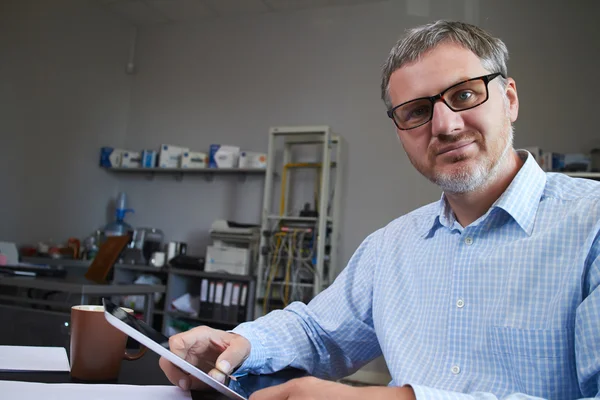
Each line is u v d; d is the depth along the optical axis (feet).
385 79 2.82
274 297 12.22
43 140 14.43
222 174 15.29
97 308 2.47
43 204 14.44
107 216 16.53
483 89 2.48
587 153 11.41
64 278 8.09
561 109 11.78
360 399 1.73
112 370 2.33
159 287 7.79
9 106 13.50
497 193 2.70
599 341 1.93
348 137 13.83
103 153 16.14
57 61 14.83
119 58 17.03
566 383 2.20
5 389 1.91
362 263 3.44
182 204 15.72
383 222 13.05
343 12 14.49
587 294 2.21
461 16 13.05
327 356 3.25
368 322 3.36
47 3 14.48
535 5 12.36
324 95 14.34
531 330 2.30
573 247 2.35
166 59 16.85
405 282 2.99
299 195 14.03
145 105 16.97
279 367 2.89
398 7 13.83
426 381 2.55
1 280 6.93
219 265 12.69
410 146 2.67
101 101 16.30
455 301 2.60
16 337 3.23
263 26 15.52
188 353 2.45
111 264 8.78
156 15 16.51
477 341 2.47
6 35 13.42
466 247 2.66
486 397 1.71
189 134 16.06
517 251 2.48
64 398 1.87
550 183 2.70
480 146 2.49
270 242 12.40
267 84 15.16
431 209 3.25
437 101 2.50
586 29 11.85
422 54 2.54
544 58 12.10
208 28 16.33
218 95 15.81
